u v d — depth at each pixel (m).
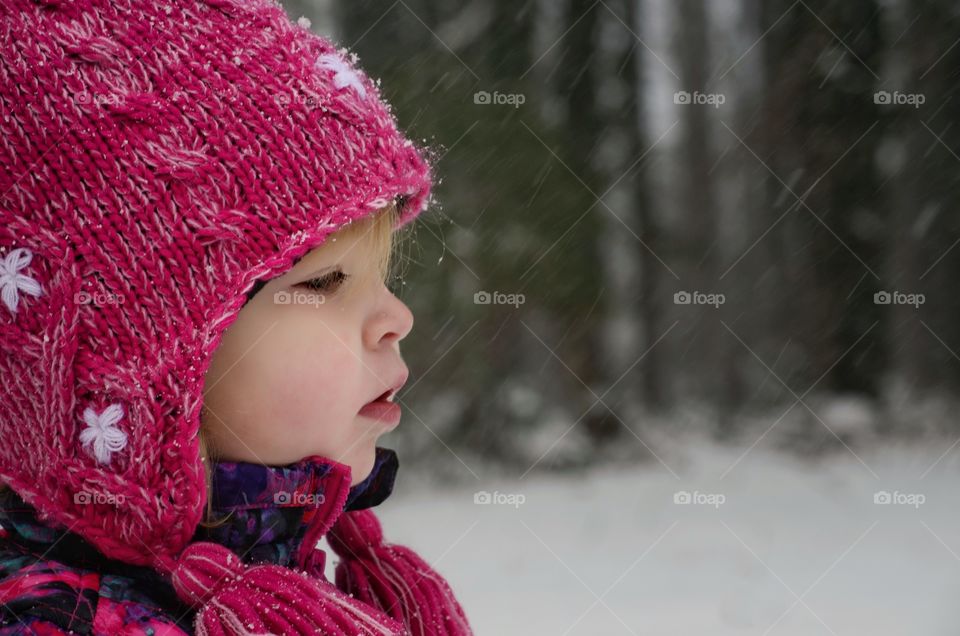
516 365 11.80
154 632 1.03
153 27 1.13
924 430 12.02
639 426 12.53
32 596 1.00
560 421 12.02
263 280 1.10
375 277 1.25
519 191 11.04
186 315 1.06
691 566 6.11
